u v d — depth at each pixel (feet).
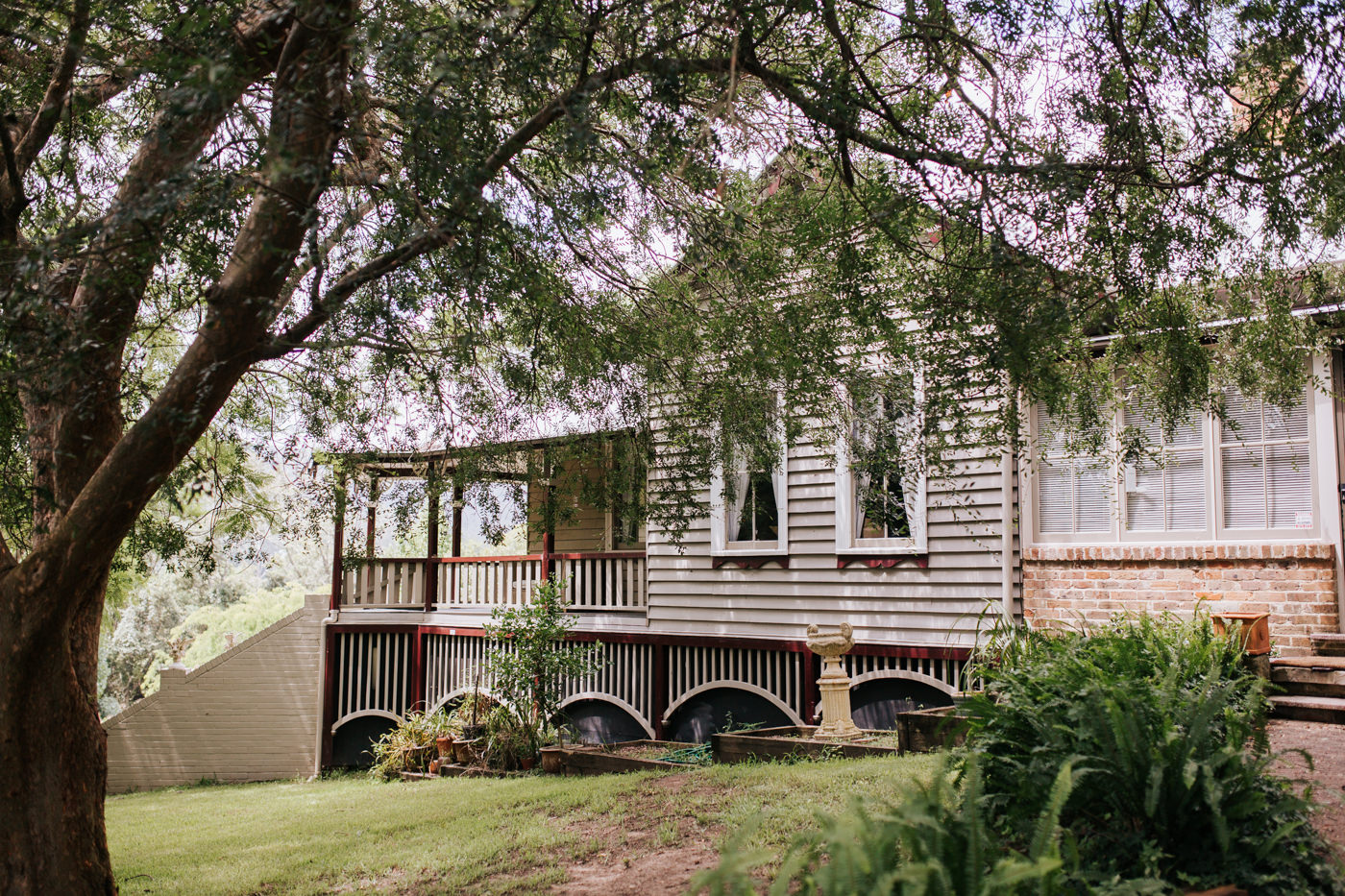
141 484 17.79
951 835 10.89
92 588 20.71
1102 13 18.85
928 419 20.79
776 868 17.16
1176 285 21.97
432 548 52.37
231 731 53.26
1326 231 19.12
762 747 30.71
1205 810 12.96
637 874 18.47
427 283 20.53
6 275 16.55
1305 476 28.30
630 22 17.74
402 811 29.68
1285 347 22.31
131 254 16.07
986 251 19.93
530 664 39.99
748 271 21.66
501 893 18.72
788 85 18.78
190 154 17.17
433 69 15.23
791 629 39.01
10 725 18.62
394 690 51.98
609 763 34.40
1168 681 15.02
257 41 16.70
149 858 28.02
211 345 17.08
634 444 27.55
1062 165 17.35
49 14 20.08
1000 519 33.17
